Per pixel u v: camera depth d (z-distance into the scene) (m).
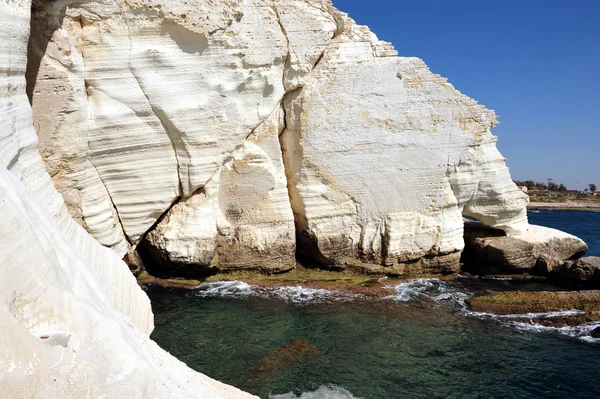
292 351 10.45
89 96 12.33
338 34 15.05
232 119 13.77
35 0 10.70
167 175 13.41
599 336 11.78
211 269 14.34
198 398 5.82
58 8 11.19
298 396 8.80
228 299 13.20
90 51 12.11
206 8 12.80
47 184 8.55
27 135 8.48
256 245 14.59
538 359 10.62
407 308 13.20
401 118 15.32
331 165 14.98
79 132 11.81
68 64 11.35
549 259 16.11
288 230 14.85
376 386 9.34
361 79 14.90
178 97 12.98
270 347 10.61
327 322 12.05
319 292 14.05
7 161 6.65
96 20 12.01
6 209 4.41
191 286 13.95
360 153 15.15
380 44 15.10
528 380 9.77
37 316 4.08
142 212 13.41
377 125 15.16
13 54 8.27
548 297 13.46
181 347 10.37
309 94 14.52
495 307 13.25
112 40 12.23
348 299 13.65
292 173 15.12
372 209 15.52
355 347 10.83
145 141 12.92
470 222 18.67
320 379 9.43
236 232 14.58
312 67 14.69
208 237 13.82
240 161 14.19
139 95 12.59
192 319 11.81
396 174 15.50
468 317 12.74
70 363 3.89
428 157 15.66
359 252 15.53
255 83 13.88
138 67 12.52
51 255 4.90
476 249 17.02
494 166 16.39
